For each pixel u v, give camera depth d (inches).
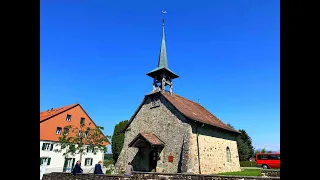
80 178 546.9
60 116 1430.9
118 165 844.0
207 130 775.7
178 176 436.1
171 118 750.5
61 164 1315.2
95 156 1491.1
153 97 840.3
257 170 927.0
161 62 936.9
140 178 477.1
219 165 780.6
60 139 1079.0
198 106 1000.9
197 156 685.9
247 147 1937.7
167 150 719.7
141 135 715.4
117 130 1273.4
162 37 991.6
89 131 1105.4
